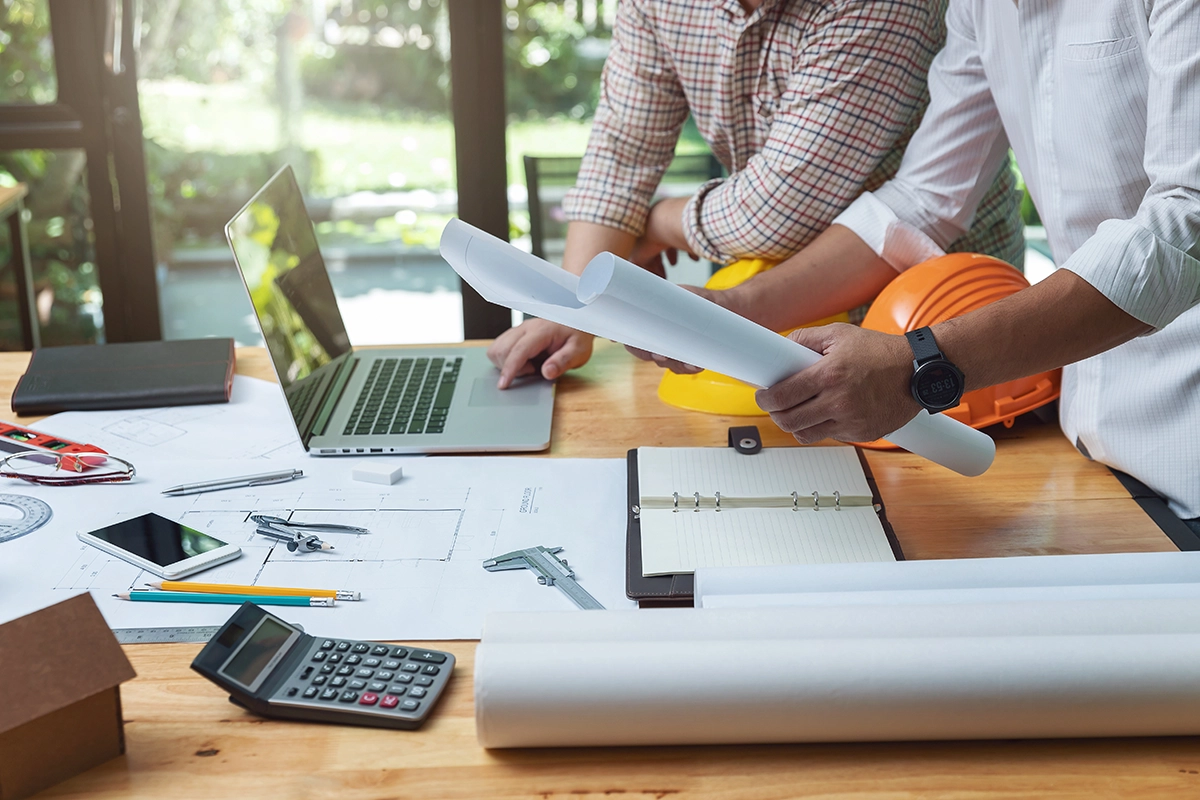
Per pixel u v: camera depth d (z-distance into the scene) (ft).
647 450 3.26
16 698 1.82
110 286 9.00
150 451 3.43
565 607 2.45
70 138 8.59
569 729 1.90
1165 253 2.52
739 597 2.21
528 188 8.20
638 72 4.39
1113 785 1.87
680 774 1.91
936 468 3.29
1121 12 2.90
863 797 1.85
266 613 2.26
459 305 9.26
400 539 2.78
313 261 4.09
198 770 1.92
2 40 8.31
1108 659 1.88
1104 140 3.06
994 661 1.88
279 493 3.08
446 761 1.95
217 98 8.67
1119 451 3.15
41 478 3.12
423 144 8.86
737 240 4.14
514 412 3.68
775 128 4.01
